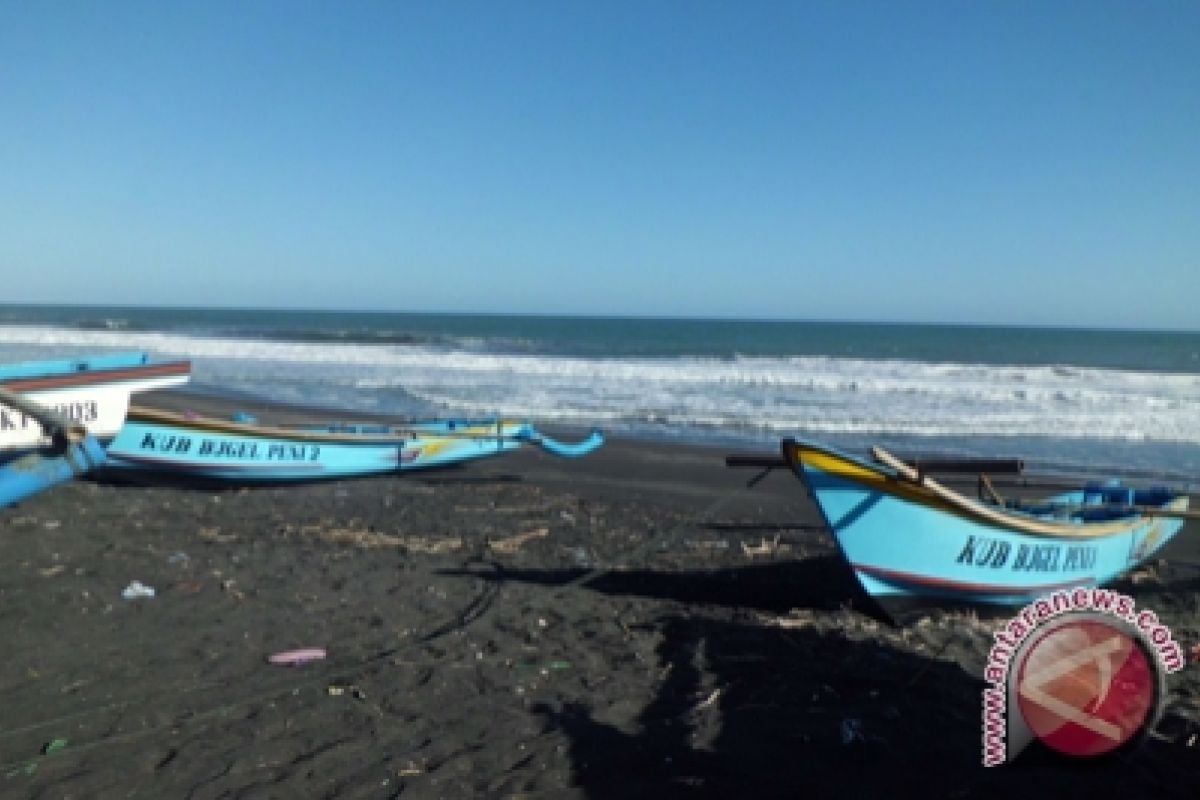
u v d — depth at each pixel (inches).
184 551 313.9
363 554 329.4
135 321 3154.5
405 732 184.1
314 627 244.4
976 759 171.9
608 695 205.3
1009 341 2878.9
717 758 171.9
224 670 212.4
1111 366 1745.8
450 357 1469.0
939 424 792.9
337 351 1585.9
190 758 169.2
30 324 2588.6
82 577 273.9
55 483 148.2
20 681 200.7
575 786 161.8
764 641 244.4
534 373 1219.9
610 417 816.3
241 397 943.0
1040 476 576.7
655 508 458.9
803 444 240.2
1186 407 919.0
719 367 1322.6
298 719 188.2
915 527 253.3
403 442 508.1
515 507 444.5
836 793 158.9
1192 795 157.6
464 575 306.7
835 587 309.6
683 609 277.3
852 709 195.6
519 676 215.8
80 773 162.2
